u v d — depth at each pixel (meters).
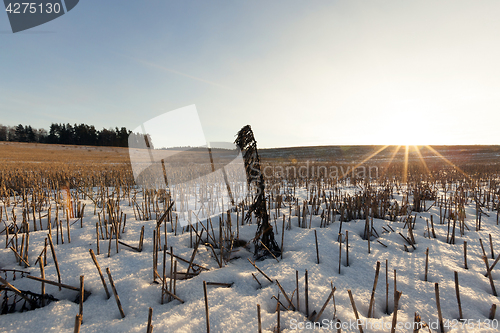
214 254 2.64
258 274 2.27
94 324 1.57
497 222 3.80
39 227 3.44
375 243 3.04
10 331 1.50
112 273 2.17
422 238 3.12
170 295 1.83
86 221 3.71
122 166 14.60
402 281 2.12
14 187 6.63
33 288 1.94
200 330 1.53
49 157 29.95
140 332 1.48
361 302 1.83
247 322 1.61
